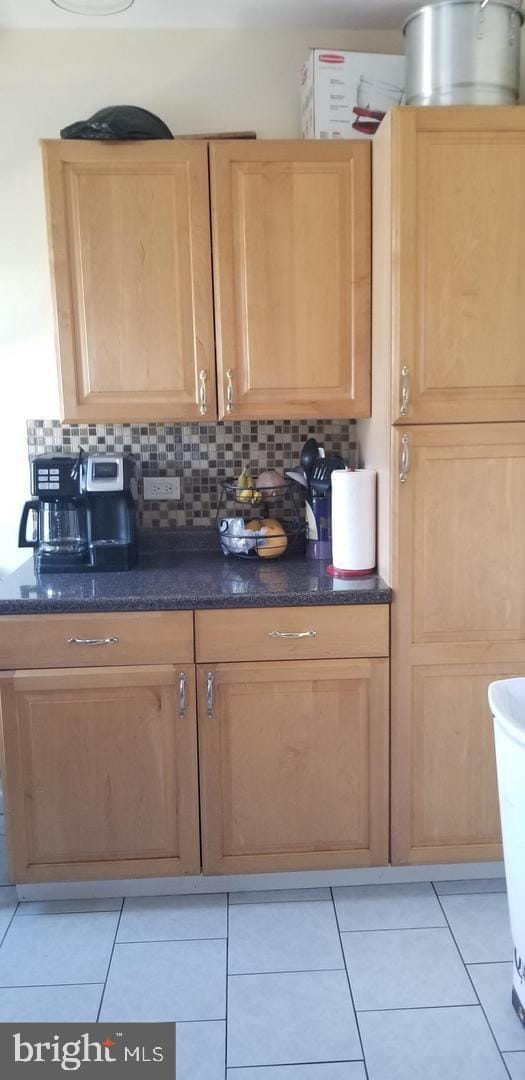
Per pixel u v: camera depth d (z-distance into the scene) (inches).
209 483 107.2
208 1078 66.8
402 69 93.7
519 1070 67.3
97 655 85.2
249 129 101.9
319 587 87.2
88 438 106.3
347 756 88.3
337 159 88.8
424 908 88.2
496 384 83.9
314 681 86.7
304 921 86.4
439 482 84.7
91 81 100.1
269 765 88.0
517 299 83.0
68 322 90.4
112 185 88.4
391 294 82.2
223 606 84.7
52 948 82.5
